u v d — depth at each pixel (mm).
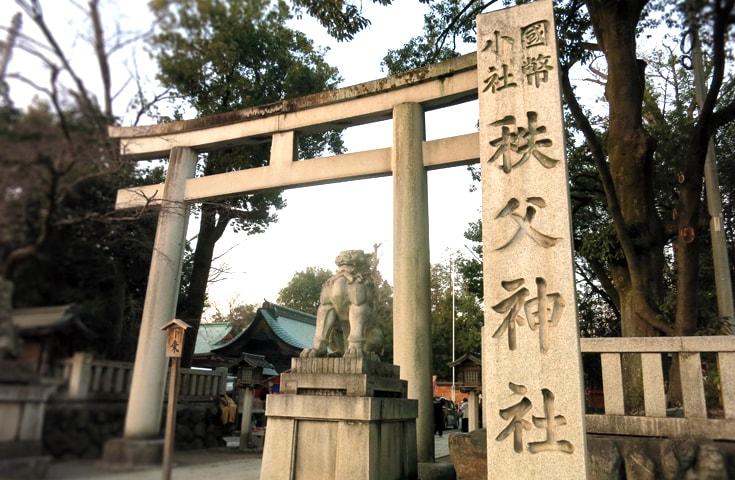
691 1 6598
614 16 9930
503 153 6742
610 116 10070
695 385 6520
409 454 8086
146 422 3350
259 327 20859
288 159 10602
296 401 7492
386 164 9977
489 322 6250
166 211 9094
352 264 8281
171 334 6109
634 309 9156
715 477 5938
